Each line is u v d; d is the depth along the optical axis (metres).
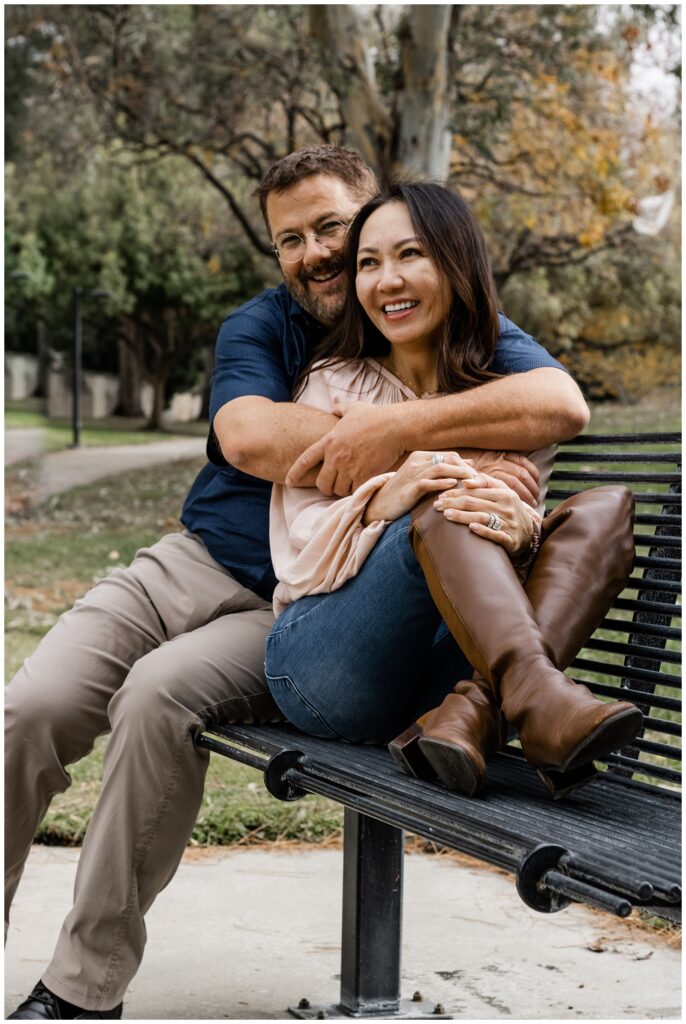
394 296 2.29
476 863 3.73
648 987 2.67
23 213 26.84
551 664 1.71
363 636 2.04
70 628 2.53
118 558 10.56
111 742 2.29
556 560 1.88
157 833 2.26
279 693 2.21
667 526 2.10
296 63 12.60
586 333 23.39
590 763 1.71
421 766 1.83
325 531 2.12
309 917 3.16
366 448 2.19
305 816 3.96
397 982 2.44
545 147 14.04
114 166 23.14
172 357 31.83
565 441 2.31
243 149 14.62
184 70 13.08
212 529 2.61
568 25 11.70
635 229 16.83
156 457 21.61
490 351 2.36
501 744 1.91
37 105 14.76
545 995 2.60
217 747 2.21
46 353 34.66
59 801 4.09
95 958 2.21
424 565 1.89
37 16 13.14
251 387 2.48
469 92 11.94
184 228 26.16
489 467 2.19
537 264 18.22
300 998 2.58
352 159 2.66
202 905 3.25
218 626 2.44
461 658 2.20
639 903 1.39
